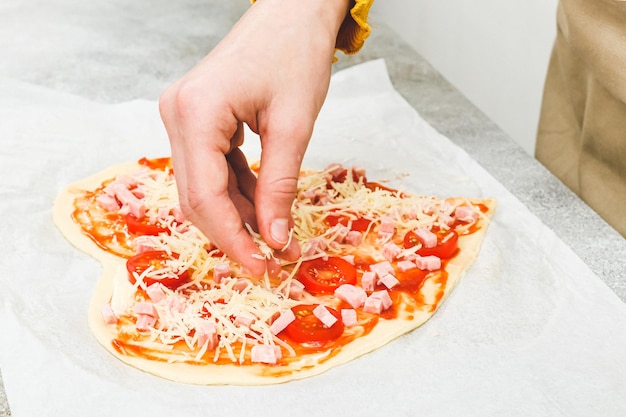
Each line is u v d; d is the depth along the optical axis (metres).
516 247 0.66
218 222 0.55
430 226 0.66
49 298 0.60
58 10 1.02
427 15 1.20
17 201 0.69
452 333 0.59
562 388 0.55
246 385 0.55
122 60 0.90
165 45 0.94
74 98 0.81
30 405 0.52
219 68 0.56
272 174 0.55
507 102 1.06
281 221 0.56
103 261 0.63
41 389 0.53
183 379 0.55
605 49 0.68
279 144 0.56
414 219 0.67
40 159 0.74
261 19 0.58
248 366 0.56
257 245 0.58
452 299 0.61
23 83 0.83
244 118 0.56
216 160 0.55
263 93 0.56
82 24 0.98
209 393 0.54
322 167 0.74
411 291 0.61
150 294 0.59
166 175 0.71
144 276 0.60
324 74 0.58
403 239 0.66
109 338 0.57
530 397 0.54
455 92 0.86
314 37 0.58
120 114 0.80
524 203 0.71
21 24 0.97
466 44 1.12
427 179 0.73
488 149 0.77
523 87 1.02
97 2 1.05
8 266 0.63
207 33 0.97
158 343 0.57
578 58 0.74
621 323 0.59
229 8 1.04
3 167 0.72
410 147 0.77
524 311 0.60
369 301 0.60
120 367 0.55
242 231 0.56
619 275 0.63
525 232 0.67
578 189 0.76
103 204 0.68
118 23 0.98
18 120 0.78
